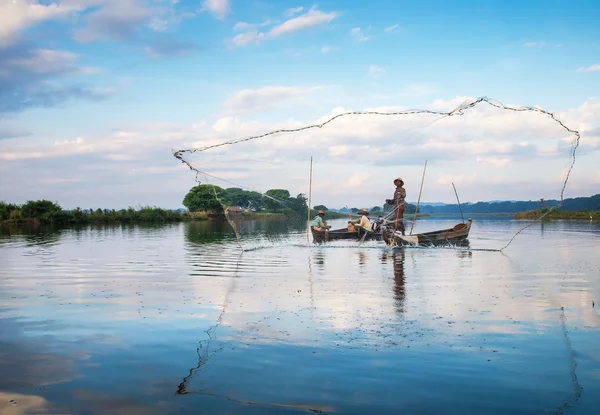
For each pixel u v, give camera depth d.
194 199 59.91
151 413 4.66
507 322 7.87
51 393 5.14
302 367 5.85
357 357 6.20
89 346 6.72
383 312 8.64
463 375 5.57
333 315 8.42
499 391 5.13
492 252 19.33
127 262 16.38
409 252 19.77
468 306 9.08
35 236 30.59
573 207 53.50
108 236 30.56
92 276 13.15
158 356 6.29
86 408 4.78
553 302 9.38
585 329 7.41
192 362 6.05
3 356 6.33
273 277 12.87
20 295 10.40
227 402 4.89
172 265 15.54
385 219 24.50
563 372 5.64
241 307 9.09
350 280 12.27
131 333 7.36
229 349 6.55
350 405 4.82
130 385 5.34
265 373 5.66
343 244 23.58
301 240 26.47
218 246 22.80
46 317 8.38
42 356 6.32
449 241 23.78
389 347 6.60
